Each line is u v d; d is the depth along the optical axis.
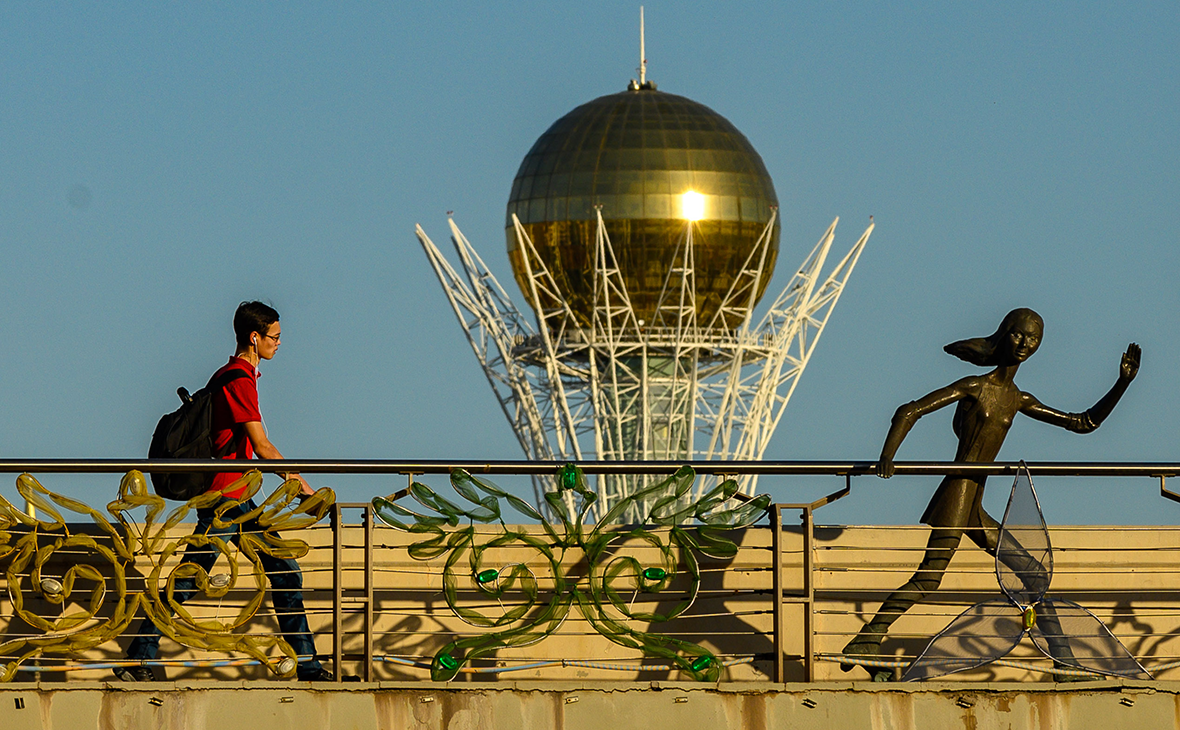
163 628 46.09
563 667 54.66
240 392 48.38
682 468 48.38
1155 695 46.59
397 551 54.38
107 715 43.97
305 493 48.31
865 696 45.91
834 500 48.81
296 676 47.78
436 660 47.94
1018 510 49.50
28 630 53.03
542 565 54.44
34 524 46.16
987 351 52.75
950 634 50.66
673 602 55.22
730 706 45.72
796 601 48.19
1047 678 55.75
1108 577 56.75
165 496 47.41
